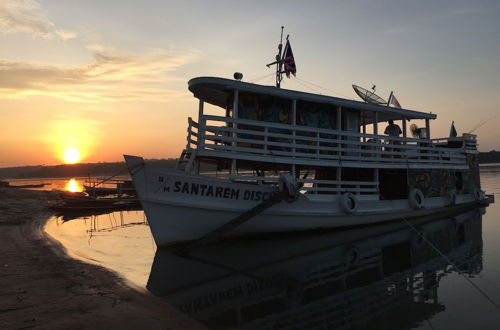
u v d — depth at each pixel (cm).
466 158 2138
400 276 880
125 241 1330
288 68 1520
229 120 1211
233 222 1105
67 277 775
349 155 1573
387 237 1336
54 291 681
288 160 1288
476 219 1773
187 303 685
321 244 1217
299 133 1412
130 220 1992
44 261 916
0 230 1462
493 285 807
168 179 1088
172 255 1070
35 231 1426
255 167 1465
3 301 622
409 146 1700
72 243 1273
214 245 1181
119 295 673
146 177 1067
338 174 1415
